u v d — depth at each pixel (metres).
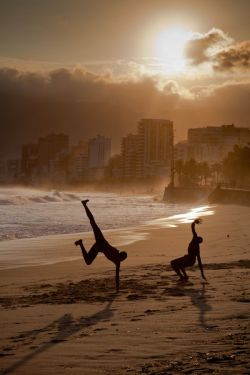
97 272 20.61
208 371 6.43
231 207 108.50
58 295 14.36
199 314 10.52
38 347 8.34
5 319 11.09
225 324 9.36
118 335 8.95
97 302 12.88
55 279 19.08
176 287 14.79
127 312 11.27
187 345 7.93
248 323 9.35
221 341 8.05
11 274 21.41
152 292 14.11
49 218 72.62
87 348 8.10
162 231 46.50
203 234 42.06
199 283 15.44
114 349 7.93
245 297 12.46
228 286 14.57
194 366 6.69
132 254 28.38
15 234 44.72
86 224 59.91
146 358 7.32
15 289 16.56
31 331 9.74
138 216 79.88
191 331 8.93
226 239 36.12
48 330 9.77
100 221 65.50
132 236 41.31
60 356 7.68
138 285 15.53
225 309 10.95
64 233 46.47
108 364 7.11
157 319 10.21
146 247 32.50
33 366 7.20
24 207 109.19
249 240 34.44
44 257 28.22
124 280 16.92
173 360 7.07
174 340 8.31
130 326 9.66
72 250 31.55
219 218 67.75
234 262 21.27
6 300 13.99
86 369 6.93
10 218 71.25
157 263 23.05
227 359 6.93
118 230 48.16
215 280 15.98
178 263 16.30
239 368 6.50
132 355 7.52
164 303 12.20
